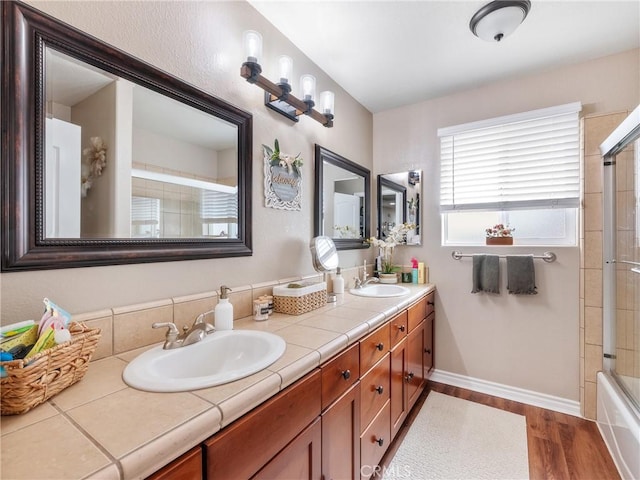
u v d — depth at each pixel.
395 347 1.67
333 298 1.81
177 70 1.18
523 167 2.20
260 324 1.32
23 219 0.80
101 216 0.96
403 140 2.67
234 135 1.42
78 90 0.91
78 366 0.76
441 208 2.50
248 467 0.73
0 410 0.62
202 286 1.27
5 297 0.77
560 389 2.07
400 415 1.75
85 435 0.57
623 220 1.76
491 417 1.99
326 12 1.57
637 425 1.35
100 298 0.95
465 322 2.40
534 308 2.15
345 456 1.16
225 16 1.39
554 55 1.94
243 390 0.74
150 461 0.53
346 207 2.37
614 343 1.83
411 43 1.82
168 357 0.95
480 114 2.35
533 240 2.26
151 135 1.10
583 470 1.52
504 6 1.48
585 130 1.93
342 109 2.35
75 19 0.91
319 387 1.00
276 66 1.68
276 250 1.67
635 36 1.75
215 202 1.32
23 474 0.47
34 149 0.82
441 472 1.52
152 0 1.11
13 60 0.78
